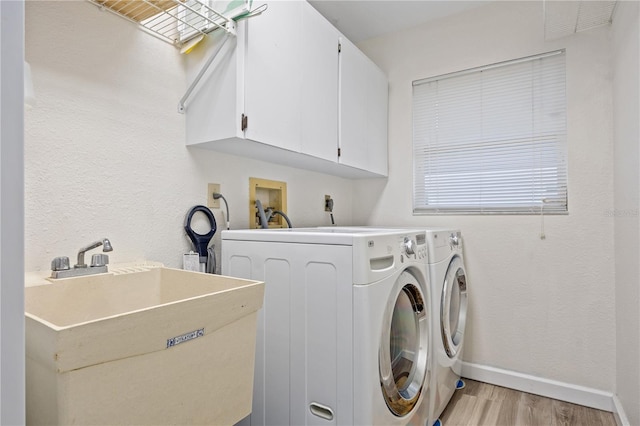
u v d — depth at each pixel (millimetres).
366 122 2283
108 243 1082
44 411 566
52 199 1078
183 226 1491
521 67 2223
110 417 596
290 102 1595
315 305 1213
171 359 691
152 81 1370
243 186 1790
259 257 1366
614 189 1903
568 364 2041
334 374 1163
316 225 2375
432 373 1598
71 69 1125
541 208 2145
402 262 1359
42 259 1053
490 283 2281
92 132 1179
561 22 1912
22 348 367
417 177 2574
